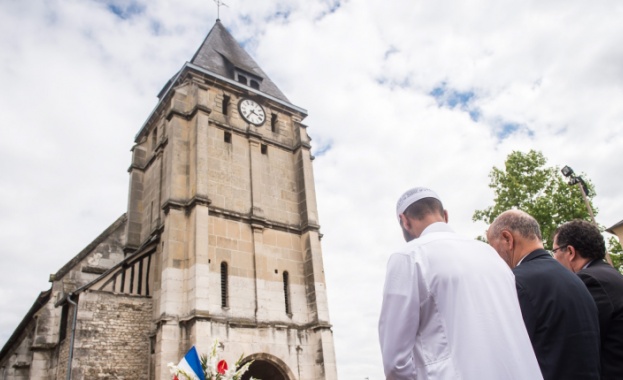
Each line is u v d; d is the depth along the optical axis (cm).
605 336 384
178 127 2373
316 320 2241
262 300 2173
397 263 310
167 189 2228
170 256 2047
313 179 2678
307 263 2417
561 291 327
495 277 291
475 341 265
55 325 2289
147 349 2025
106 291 2022
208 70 2577
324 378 2106
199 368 1279
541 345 321
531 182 2570
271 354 2067
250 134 2562
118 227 2634
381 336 300
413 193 368
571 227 479
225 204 2295
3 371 2600
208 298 1994
